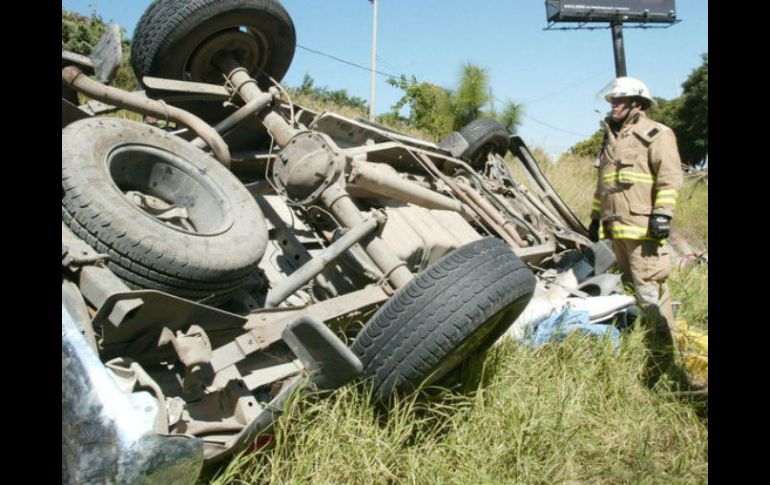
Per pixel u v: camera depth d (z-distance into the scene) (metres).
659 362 4.46
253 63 4.74
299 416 2.76
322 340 2.50
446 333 2.94
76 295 2.45
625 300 4.74
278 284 3.51
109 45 3.67
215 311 2.72
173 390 2.71
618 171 4.75
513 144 7.37
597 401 3.79
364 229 3.46
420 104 15.22
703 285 6.46
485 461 3.03
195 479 1.94
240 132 4.50
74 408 1.83
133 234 2.63
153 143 3.30
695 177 12.40
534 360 3.92
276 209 4.28
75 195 2.64
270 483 2.60
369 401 3.02
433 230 4.51
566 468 3.13
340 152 3.72
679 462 3.34
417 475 2.86
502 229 5.63
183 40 4.21
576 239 6.41
